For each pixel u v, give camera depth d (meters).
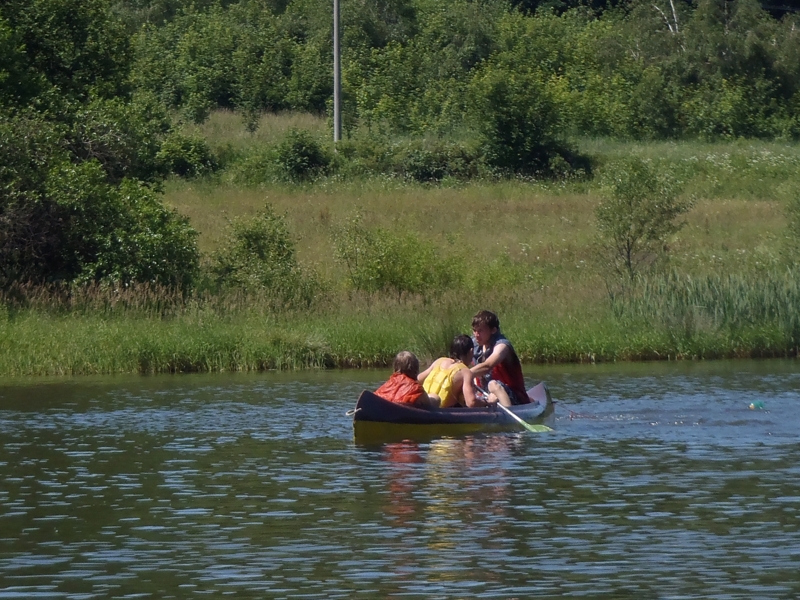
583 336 60.69
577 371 55.56
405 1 169.75
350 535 24.75
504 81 116.56
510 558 22.97
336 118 115.50
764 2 189.88
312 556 23.19
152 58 147.88
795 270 68.69
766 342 62.16
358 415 36.34
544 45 162.12
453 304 65.25
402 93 144.38
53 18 80.88
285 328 61.38
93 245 68.56
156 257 67.88
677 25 166.50
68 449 35.12
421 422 37.44
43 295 64.88
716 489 28.92
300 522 25.88
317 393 48.16
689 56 155.38
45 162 69.94
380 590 21.02
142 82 141.50
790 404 43.75
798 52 153.88
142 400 46.06
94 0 83.00
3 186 67.50
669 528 25.19
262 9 174.62
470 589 21.06
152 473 31.44
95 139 75.44
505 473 31.14
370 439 36.56
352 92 141.62
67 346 57.16
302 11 172.62
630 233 76.00
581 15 188.75
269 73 144.00
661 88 141.62
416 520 26.00
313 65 145.62
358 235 75.81
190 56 148.75
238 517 26.41
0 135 68.69
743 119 142.38
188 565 22.66
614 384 50.00
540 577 21.72
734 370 55.56
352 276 72.38
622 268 76.06
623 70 152.50
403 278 72.06
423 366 58.56
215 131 128.12
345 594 20.83
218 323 61.69
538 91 117.12
